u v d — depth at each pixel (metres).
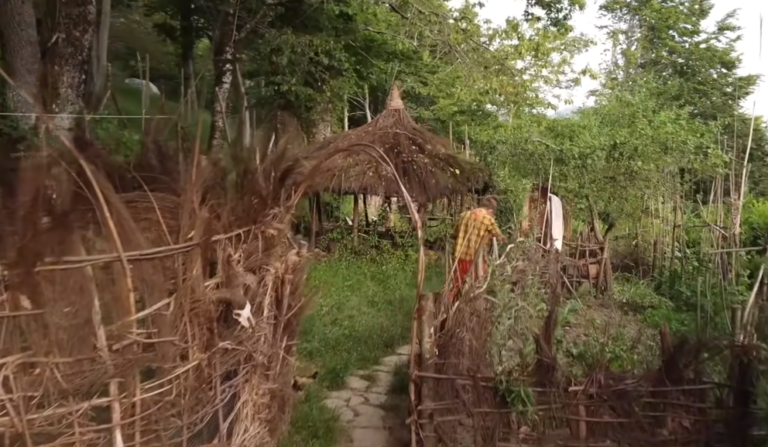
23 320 2.38
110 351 2.56
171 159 3.76
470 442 4.38
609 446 4.27
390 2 13.52
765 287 5.05
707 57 24.23
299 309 4.61
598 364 4.55
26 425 2.35
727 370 4.37
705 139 11.52
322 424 5.07
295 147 4.36
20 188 2.52
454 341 4.52
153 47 15.55
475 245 6.50
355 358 6.87
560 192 11.84
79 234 2.59
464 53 13.40
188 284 2.95
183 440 2.91
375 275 11.16
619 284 10.51
